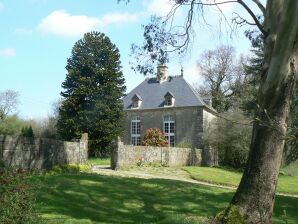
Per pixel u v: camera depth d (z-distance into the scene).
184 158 37.19
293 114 22.58
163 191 14.98
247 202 10.10
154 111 51.47
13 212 7.19
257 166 10.09
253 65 35.09
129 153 28.81
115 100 47.28
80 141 22.81
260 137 10.08
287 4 9.17
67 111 46.91
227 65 58.47
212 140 42.06
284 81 9.80
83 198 12.34
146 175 25.44
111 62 48.22
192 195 14.73
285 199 16.64
